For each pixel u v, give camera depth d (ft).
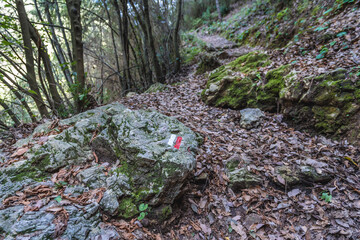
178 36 30.07
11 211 6.02
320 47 13.53
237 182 8.29
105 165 8.25
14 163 7.95
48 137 9.21
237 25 32.99
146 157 7.54
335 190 7.59
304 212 7.23
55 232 5.62
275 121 11.73
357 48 11.32
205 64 24.75
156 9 25.09
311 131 10.49
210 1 48.34
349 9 14.93
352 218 6.70
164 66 27.30
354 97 9.37
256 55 16.46
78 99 13.39
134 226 6.68
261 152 9.61
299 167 8.48
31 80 13.24
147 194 7.11
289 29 20.42
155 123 9.55
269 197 7.92
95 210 6.55
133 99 18.16
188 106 15.39
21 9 12.01
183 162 7.57
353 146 8.83
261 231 6.97
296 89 11.15
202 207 7.86
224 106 14.39
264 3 29.58
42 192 6.91
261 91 13.28
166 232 7.09
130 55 27.04
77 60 12.94
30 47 12.79
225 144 10.34
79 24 12.51
